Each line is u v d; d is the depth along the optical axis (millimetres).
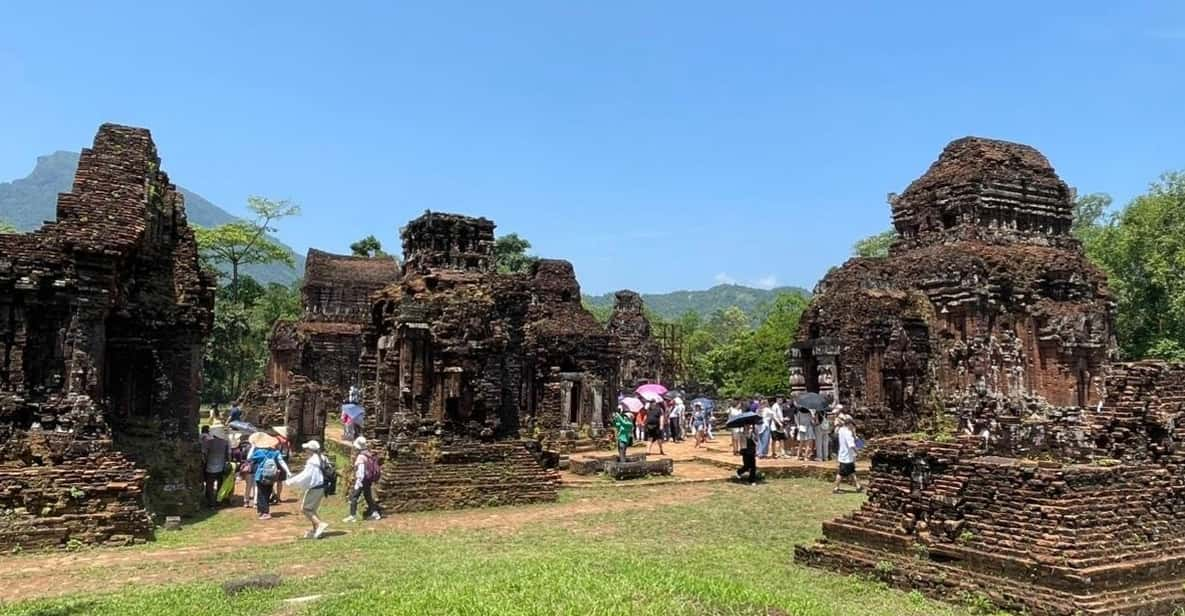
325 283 65750
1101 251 49812
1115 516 11812
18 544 15562
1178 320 45531
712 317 127125
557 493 23188
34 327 17672
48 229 18172
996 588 11531
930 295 35281
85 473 16703
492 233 28266
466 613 9734
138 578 13281
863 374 34281
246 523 19375
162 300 22062
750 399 47531
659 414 38562
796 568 14203
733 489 25047
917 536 13219
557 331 42188
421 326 22438
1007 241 36406
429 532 17938
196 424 22656
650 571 12102
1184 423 13117
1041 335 34219
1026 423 15406
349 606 10375
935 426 33406
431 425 22328
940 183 37531
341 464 31375
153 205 21531
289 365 54969
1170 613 10930
